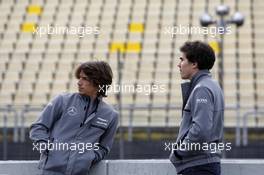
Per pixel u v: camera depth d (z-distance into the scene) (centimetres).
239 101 4375
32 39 4972
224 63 4625
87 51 4831
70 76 4650
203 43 1197
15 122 3475
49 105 1240
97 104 1254
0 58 4834
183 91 1196
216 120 1161
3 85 4619
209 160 1162
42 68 4741
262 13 5106
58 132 1229
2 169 1378
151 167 1374
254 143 3347
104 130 1249
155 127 3678
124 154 3319
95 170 1352
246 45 4803
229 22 3619
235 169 1352
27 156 3316
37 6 5300
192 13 5150
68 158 1219
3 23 5150
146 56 4756
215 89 1166
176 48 4803
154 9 5219
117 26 5069
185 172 1170
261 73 4572
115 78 4497
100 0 5375
